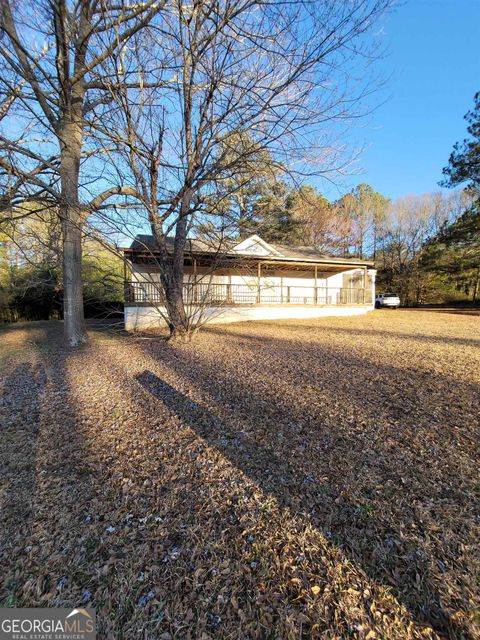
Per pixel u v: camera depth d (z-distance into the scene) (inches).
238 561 63.8
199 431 121.6
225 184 240.4
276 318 557.0
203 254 390.9
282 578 59.6
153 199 241.4
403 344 272.5
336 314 605.6
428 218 1123.9
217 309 504.7
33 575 63.0
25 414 146.5
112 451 110.3
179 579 60.6
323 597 55.5
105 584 60.4
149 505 82.0
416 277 1099.9
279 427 120.7
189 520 75.9
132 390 173.6
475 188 589.3
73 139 253.6
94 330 450.3
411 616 51.5
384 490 82.0
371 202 1201.4
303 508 77.4
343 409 133.8
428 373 178.1
